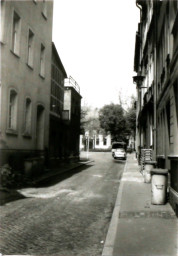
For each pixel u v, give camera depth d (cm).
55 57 2838
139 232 751
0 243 686
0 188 1388
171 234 734
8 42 1708
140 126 3381
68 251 646
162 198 1082
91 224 865
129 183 1675
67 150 3416
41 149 2319
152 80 2153
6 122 1677
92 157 5266
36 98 2178
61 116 3161
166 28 1395
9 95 1719
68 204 1139
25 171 1842
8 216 927
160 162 1656
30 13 2042
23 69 1931
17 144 1833
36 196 1288
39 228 812
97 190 1505
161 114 1634
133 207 1043
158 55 1792
